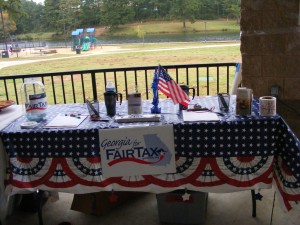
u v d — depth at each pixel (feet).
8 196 6.50
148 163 5.99
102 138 5.90
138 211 7.66
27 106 6.66
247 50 9.33
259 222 7.05
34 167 6.14
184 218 6.97
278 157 5.89
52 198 8.18
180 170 6.05
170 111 6.83
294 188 5.62
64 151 6.02
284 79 9.31
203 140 5.88
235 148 5.90
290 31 8.95
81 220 7.41
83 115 6.88
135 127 5.84
